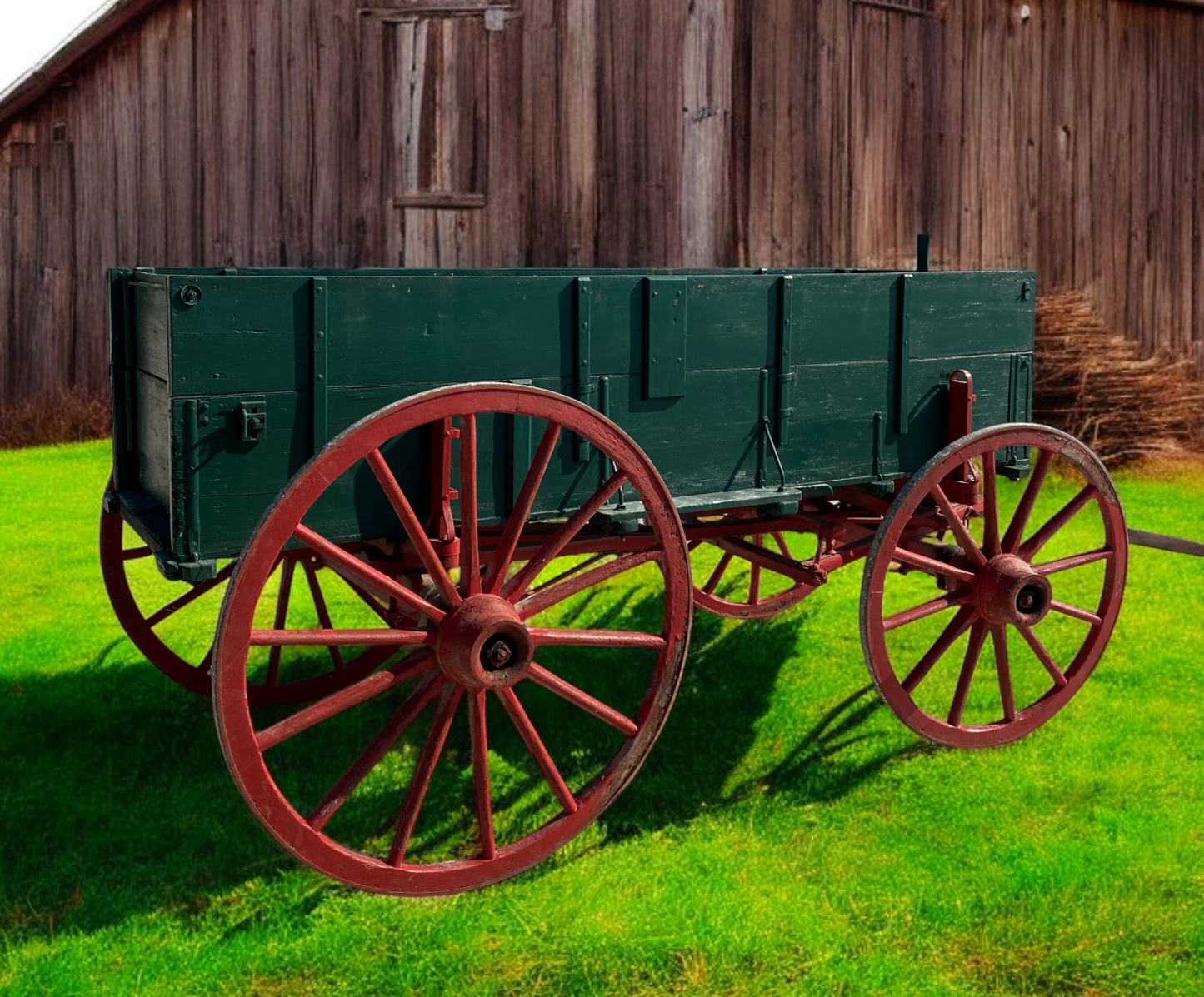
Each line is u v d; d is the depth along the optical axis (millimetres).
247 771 3635
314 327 3803
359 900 4168
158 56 12039
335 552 3748
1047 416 11414
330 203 11945
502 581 4062
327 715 3775
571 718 5508
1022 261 12617
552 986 3746
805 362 4871
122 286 4508
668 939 3979
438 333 4039
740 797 4977
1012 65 12289
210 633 6469
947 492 5195
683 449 4621
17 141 12391
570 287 4273
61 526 8531
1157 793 4961
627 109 11336
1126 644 6461
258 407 3746
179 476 3672
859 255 11836
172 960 3836
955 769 5168
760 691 5922
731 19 11102
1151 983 3783
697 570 7648
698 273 6031
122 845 4484
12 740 5238
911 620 4926
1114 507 5316
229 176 12102
